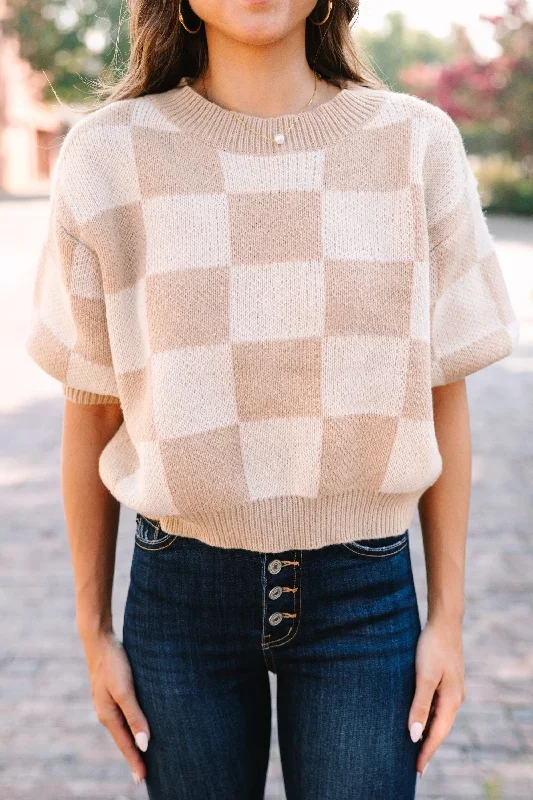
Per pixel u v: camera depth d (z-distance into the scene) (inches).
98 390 57.3
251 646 56.6
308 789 55.9
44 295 57.5
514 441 236.4
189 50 58.8
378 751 54.7
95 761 110.3
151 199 53.6
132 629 58.2
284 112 56.4
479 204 58.2
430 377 54.3
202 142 53.9
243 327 52.9
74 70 1123.3
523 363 333.4
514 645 133.6
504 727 114.9
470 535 172.9
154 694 56.8
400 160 54.0
